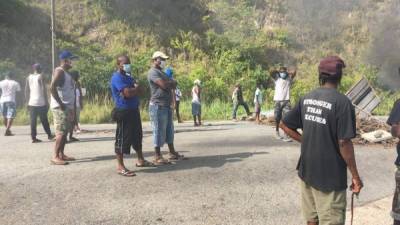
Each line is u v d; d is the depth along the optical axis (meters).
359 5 32.22
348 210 5.57
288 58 28.42
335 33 30.78
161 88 7.24
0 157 8.05
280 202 5.69
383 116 20.20
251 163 7.70
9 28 23.55
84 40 25.03
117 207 5.37
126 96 6.53
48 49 23.20
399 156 4.27
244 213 5.27
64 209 5.27
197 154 8.50
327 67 3.57
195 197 5.80
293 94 24.03
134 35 26.16
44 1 26.48
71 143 9.87
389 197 6.13
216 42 27.33
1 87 11.48
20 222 4.83
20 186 6.12
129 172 6.70
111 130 12.85
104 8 27.05
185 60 25.94
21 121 15.78
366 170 7.56
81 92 11.88
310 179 3.61
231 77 25.33
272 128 13.62
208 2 30.83
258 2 31.73
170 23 28.02
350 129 3.43
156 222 4.94
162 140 7.41
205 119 19.16
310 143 3.60
